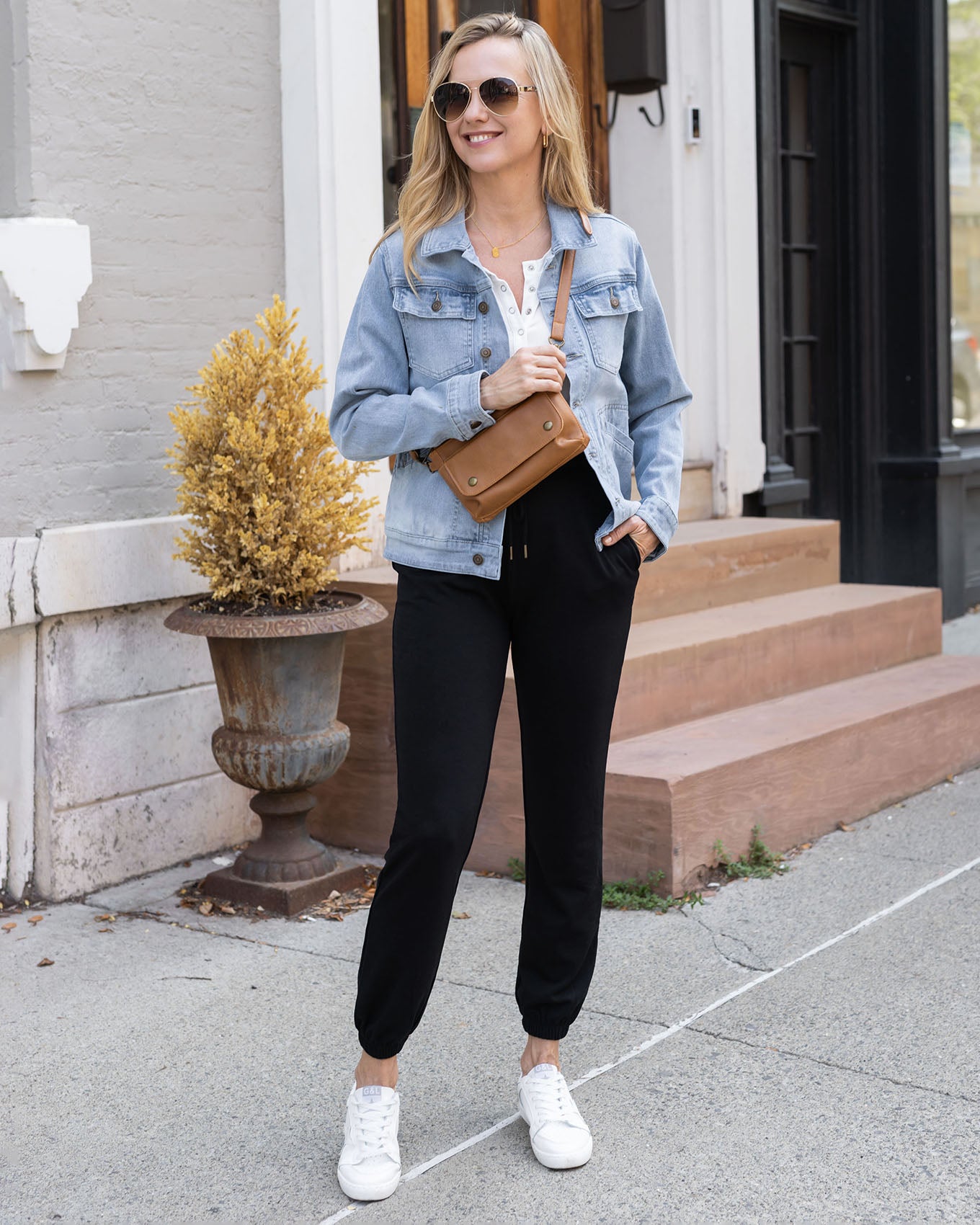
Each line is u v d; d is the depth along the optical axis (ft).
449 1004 9.89
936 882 12.28
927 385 23.29
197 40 12.75
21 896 12.10
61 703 11.96
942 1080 8.64
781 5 20.99
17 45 11.39
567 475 7.41
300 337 13.76
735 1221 7.16
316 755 11.75
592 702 7.47
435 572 7.38
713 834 12.15
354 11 13.70
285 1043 9.34
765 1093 8.50
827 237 23.30
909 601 17.29
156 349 12.55
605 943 10.96
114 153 12.10
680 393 8.09
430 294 7.48
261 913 11.82
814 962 10.53
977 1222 7.11
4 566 11.31
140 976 10.49
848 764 13.97
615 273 7.66
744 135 19.38
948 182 23.35
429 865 7.22
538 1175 7.65
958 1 23.67
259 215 13.46
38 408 11.64
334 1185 7.61
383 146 15.89
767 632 14.96
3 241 11.12
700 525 17.98
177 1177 7.70
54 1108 8.49
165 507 12.71
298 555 11.83
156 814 12.84
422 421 7.23
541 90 7.39
